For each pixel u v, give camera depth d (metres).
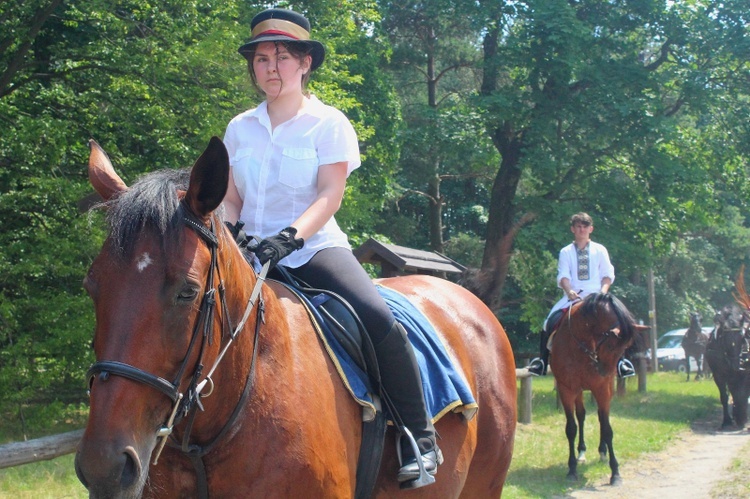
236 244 2.49
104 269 2.08
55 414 9.34
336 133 3.01
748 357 12.28
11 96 11.30
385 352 2.90
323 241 3.01
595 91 18.22
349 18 15.09
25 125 9.54
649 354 25.11
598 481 8.23
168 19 10.34
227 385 2.36
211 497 2.41
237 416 2.39
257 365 2.48
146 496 2.40
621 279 32.84
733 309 12.98
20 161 10.26
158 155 10.93
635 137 17.94
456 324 3.82
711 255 36.16
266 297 2.61
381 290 3.49
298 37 3.01
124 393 1.98
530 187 20.73
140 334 2.01
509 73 21.25
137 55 10.15
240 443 2.40
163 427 2.09
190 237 2.14
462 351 3.69
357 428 2.79
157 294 2.04
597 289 8.86
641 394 16.61
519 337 28.22
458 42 23.61
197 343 2.13
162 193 2.13
